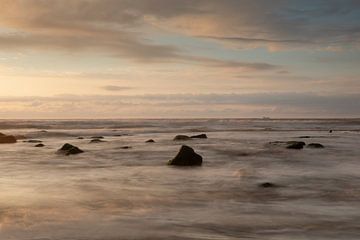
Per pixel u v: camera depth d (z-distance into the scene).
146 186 16.28
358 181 17.52
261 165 23.39
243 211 11.87
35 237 9.00
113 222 10.45
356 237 9.22
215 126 105.12
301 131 75.12
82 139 50.31
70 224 10.22
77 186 16.22
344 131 74.56
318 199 13.77
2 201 13.10
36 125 97.06
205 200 13.59
